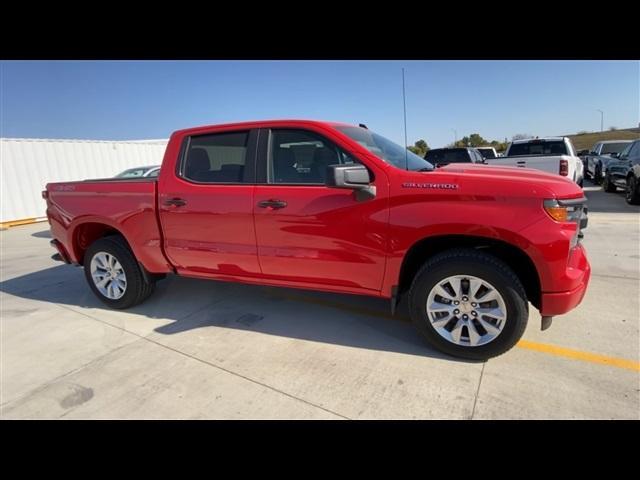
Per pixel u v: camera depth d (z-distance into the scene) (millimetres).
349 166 2799
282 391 2656
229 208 3438
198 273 3855
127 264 4082
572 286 2643
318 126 3195
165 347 3357
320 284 3318
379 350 3154
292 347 3262
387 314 3889
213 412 2469
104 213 4055
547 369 2758
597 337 3164
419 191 2805
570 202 2633
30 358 3271
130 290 4152
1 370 3094
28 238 9656
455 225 2715
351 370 2877
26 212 12492
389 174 2920
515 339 2770
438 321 2965
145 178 4223
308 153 3246
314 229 3152
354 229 3016
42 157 12828
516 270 2938
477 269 2758
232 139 3521
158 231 3842
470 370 2807
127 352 3297
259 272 3518
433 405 2445
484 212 2660
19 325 3969
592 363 2807
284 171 3311
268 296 4492
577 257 2762
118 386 2801
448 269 2844
